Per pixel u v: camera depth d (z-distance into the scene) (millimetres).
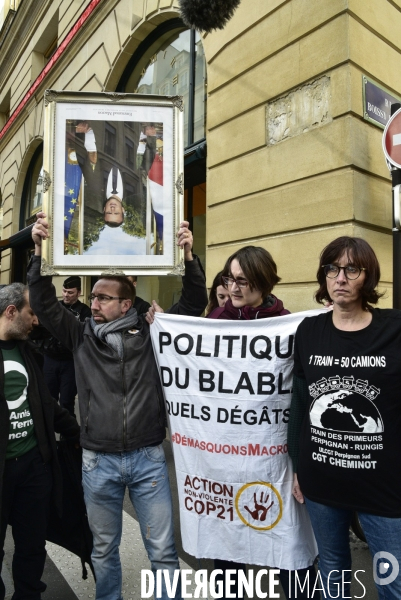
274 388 2074
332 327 1771
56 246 2113
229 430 2094
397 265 3010
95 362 2152
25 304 2316
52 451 2383
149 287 7926
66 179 2133
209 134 5754
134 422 2094
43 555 2348
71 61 10172
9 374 2242
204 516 2113
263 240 4891
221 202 5520
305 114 4539
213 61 5691
